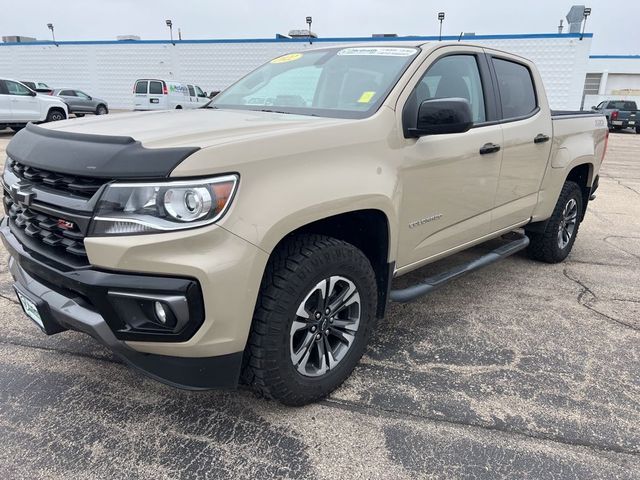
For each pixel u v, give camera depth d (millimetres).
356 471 2154
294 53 3803
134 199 1918
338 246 2438
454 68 3330
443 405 2617
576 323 3629
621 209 7766
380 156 2645
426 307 3855
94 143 2107
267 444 2305
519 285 4367
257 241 2049
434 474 2148
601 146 5188
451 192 3227
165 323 2002
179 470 2139
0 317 3484
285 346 2305
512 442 2354
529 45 25484
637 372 2984
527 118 4004
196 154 1941
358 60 3232
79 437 2320
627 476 2156
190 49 31062
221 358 2117
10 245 2463
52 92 24219
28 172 2320
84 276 1988
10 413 2475
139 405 2568
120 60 32688
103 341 2047
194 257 1939
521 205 4125
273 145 2172
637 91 39781
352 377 2855
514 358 3115
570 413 2576
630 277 4637
